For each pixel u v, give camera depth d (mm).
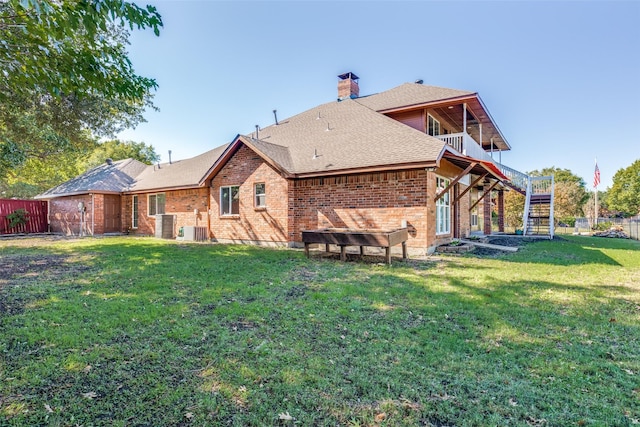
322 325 4184
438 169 11320
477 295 5578
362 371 3039
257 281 6523
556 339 3807
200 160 18797
